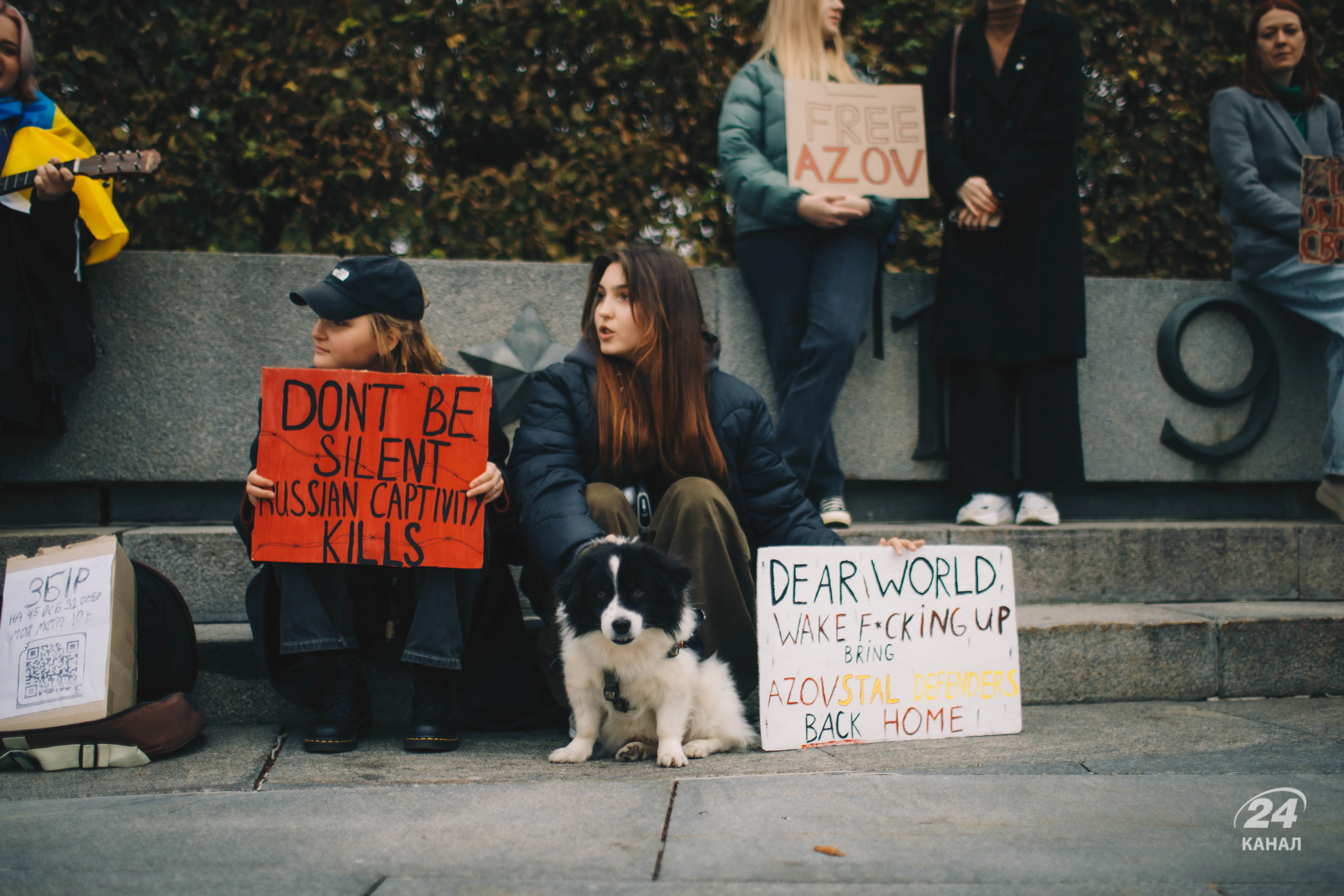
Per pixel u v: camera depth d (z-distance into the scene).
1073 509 4.46
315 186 4.46
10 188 3.26
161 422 3.82
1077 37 3.87
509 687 2.88
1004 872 1.69
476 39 4.55
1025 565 3.72
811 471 3.80
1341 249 4.17
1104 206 5.02
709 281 4.18
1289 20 4.23
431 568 2.60
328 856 1.77
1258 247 4.34
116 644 2.53
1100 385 4.40
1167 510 4.53
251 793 2.18
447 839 1.86
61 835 1.88
